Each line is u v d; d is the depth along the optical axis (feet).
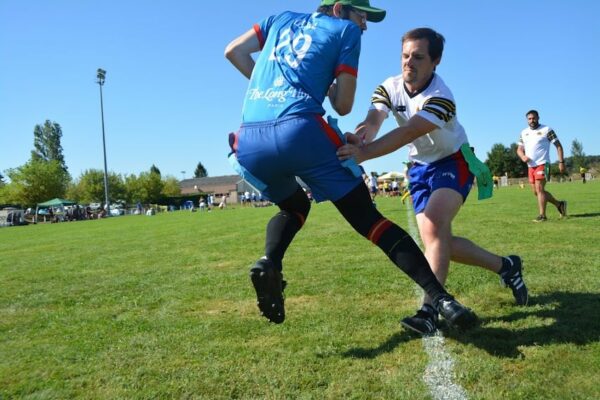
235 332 10.76
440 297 8.57
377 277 15.62
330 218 44.60
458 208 10.73
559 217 31.12
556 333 9.49
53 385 8.39
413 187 11.55
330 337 10.04
